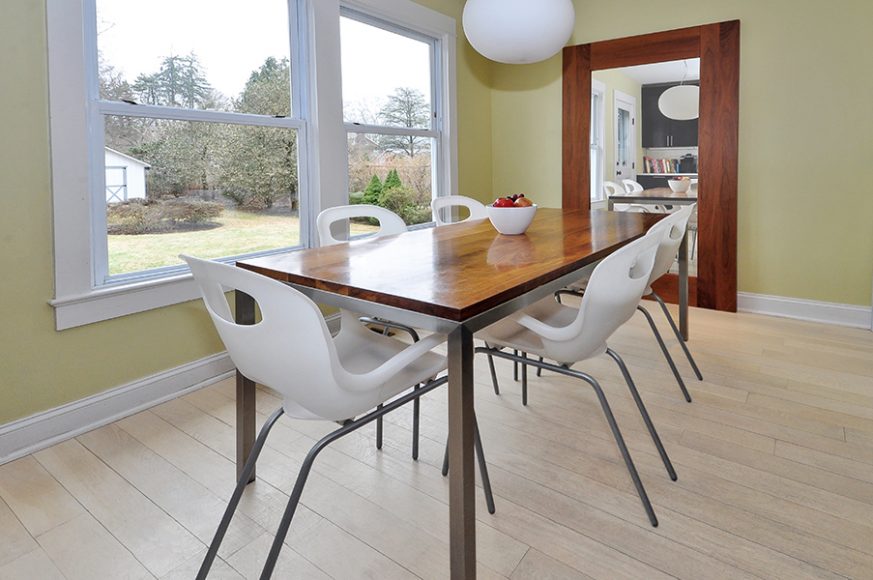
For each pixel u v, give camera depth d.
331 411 1.14
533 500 1.58
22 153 1.84
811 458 1.78
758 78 3.38
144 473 1.76
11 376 1.87
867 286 3.21
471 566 1.13
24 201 1.86
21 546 1.42
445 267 1.46
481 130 4.38
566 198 4.19
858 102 3.11
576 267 1.54
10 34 1.79
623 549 1.38
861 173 3.15
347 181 3.13
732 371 2.54
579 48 4.00
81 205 1.99
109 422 2.12
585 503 1.57
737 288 3.62
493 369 2.33
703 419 2.06
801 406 2.16
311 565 1.34
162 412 2.21
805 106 3.26
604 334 1.46
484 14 3.16
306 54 2.86
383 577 1.30
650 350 2.84
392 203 3.58
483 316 1.12
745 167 3.50
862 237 3.19
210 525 1.50
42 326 1.93
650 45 3.72
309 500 1.60
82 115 1.98
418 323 1.13
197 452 1.89
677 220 2.01
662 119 3.73
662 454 1.67
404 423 2.09
